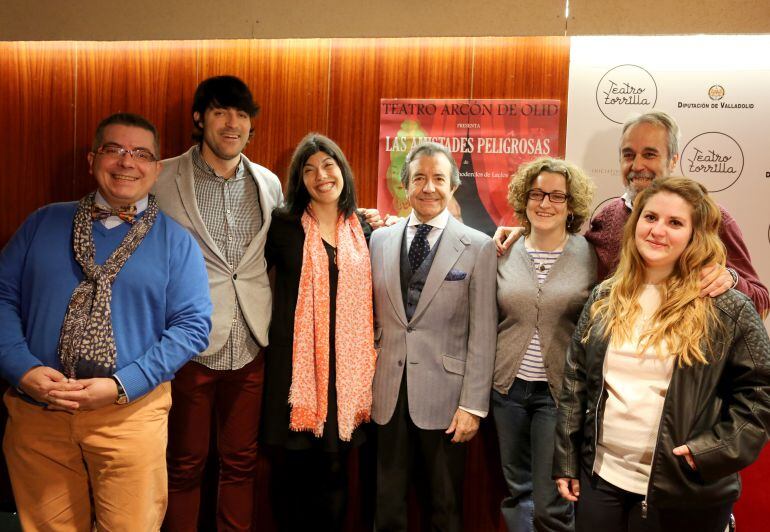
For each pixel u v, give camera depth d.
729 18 2.66
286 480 2.92
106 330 2.05
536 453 2.39
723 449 1.72
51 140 3.09
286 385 2.46
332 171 2.46
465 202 2.87
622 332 1.92
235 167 2.60
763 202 2.70
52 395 1.94
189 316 2.19
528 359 2.43
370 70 2.91
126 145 2.12
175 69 3.01
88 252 2.10
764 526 2.69
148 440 2.12
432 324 2.41
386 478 2.46
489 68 2.83
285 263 2.52
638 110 2.76
